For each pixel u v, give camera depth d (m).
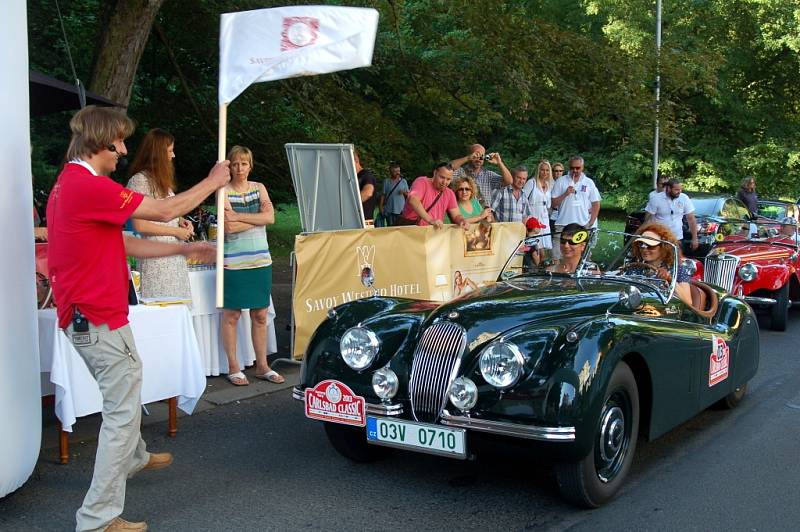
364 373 4.35
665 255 5.50
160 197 5.77
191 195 3.79
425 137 16.14
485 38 11.07
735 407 6.16
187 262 6.45
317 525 3.94
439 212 8.11
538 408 3.81
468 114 14.22
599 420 3.88
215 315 6.79
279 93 12.59
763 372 7.36
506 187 9.79
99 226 3.58
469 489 4.42
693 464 4.86
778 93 25.31
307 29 4.72
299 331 6.70
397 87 13.43
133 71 8.62
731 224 12.06
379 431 4.21
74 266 3.57
